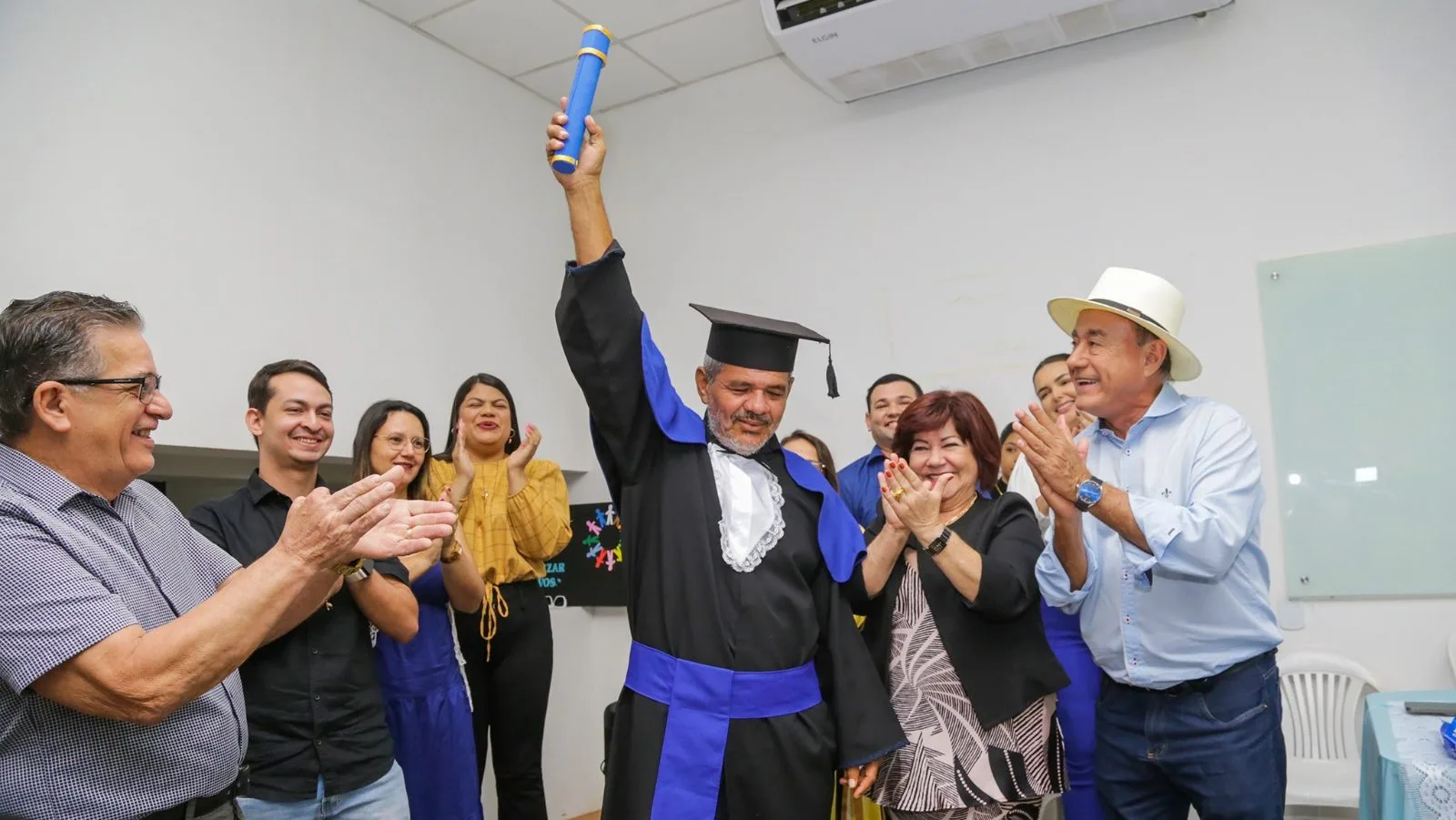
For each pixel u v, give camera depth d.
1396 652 2.94
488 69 4.16
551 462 3.30
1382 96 3.09
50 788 1.16
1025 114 3.65
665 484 1.70
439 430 3.70
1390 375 3.01
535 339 4.22
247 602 1.16
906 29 3.43
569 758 4.14
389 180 3.62
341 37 3.50
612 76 4.30
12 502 1.16
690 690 1.57
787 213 4.15
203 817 1.31
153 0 2.90
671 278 4.44
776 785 1.57
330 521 1.20
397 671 2.38
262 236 3.14
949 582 1.84
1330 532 3.05
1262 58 3.27
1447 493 2.91
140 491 1.43
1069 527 1.92
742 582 1.62
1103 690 2.13
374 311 3.50
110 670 1.11
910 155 3.87
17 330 1.21
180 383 2.86
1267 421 3.16
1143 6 3.27
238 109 3.11
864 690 1.71
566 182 1.58
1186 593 1.91
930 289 3.79
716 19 3.85
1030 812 1.78
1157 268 3.38
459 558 2.39
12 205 2.52
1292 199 3.19
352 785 1.90
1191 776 1.93
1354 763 2.87
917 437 2.01
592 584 4.27
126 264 2.75
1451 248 2.95
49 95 2.62
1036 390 3.27
